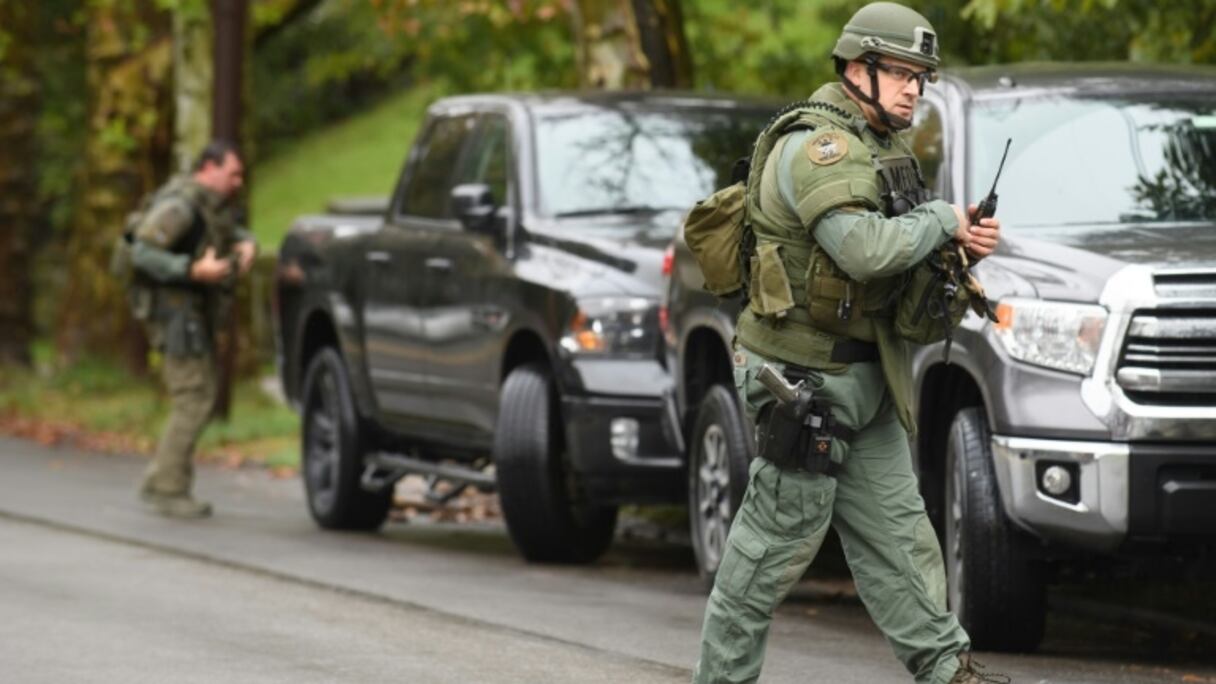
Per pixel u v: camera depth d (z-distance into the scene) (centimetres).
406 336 4216
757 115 4144
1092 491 2684
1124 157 3067
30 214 9044
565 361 3669
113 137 7931
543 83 6588
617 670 2725
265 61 13688
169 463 4669
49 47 11538
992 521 2806
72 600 3344
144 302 4619
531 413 3791
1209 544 2723
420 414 4228
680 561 3984
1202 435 2662
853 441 2108
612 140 4016
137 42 8088
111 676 2697
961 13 4050
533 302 3769
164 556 3928
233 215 4666
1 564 3784
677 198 3953
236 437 6312
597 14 5188
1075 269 2762
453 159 4222
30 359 9038
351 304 4441
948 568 2944
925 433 3025
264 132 16125
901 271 2022
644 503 3672
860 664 2758
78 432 6781
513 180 3953
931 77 2086
